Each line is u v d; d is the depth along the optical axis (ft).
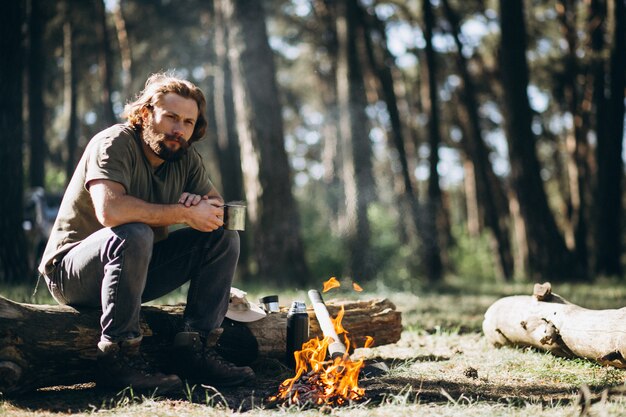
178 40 76.38
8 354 10.62
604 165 53.16
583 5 61.87
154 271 12.15
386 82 67.36
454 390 11.44
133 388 11.10
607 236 52.80
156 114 11.35
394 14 74.02
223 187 66.08
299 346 13.24
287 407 10.30
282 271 41.16
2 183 32.37
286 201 41.73
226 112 65.67
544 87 70.69
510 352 15.15
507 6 45.14
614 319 12.76
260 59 41.39
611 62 51.57
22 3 33.04
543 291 14.53
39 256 42.01
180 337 11.85
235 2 41.45
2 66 32.37
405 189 62.64
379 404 10.50
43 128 58.29
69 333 11.20
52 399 10.82
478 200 86.74
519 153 45.03
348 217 49.88
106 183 10.94
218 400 10.88
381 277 49.73
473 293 38.19
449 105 88.63
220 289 12.05
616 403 9.69
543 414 9.52
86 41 78.69
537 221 44.86
